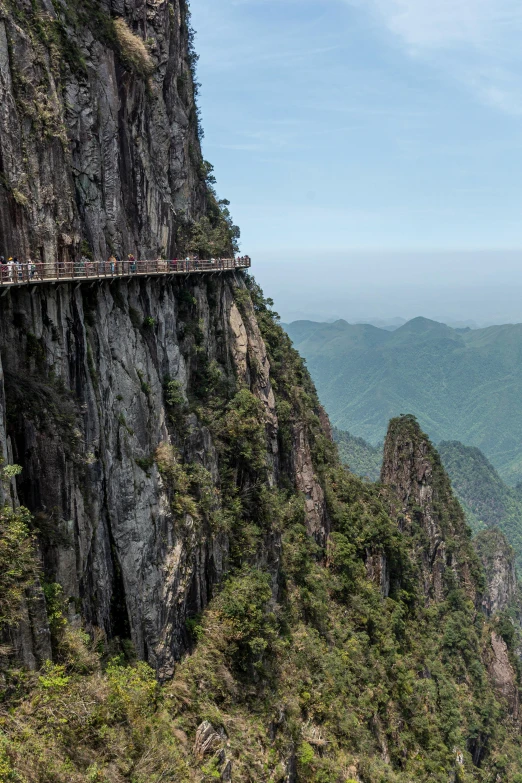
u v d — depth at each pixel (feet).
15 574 81.25
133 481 120.16
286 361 283.59
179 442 147.43
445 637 294.05
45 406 96.99
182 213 201.87
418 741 205.98
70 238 122.42
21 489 92.99
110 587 111.34
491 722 279.90
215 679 130.52
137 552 118.21
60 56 126.41
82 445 104.63
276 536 183.52
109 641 109.19
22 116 111.34
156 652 121.08
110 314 125.18
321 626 196.03
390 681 211.00
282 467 229.86
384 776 163.84
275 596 177.58
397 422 369.09
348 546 244.63
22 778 73.72
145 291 144.66
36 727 80.12
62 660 91.09
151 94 172.55
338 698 169.78
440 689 242.78
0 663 79.46
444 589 331.57
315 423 288.92
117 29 160.04
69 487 99.55
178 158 198.70
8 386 92.27
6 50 108.68
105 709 93.35
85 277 112.06
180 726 115.55
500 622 363.35
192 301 176.14
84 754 85.61
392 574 272.10
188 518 135.44
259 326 259.39
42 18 123.34
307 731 152.25
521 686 343.46
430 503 347.36
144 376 134.10
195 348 173.17
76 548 100.68
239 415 178.50
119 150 152.66
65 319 107.45
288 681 155.33
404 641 246.06
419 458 352.28
